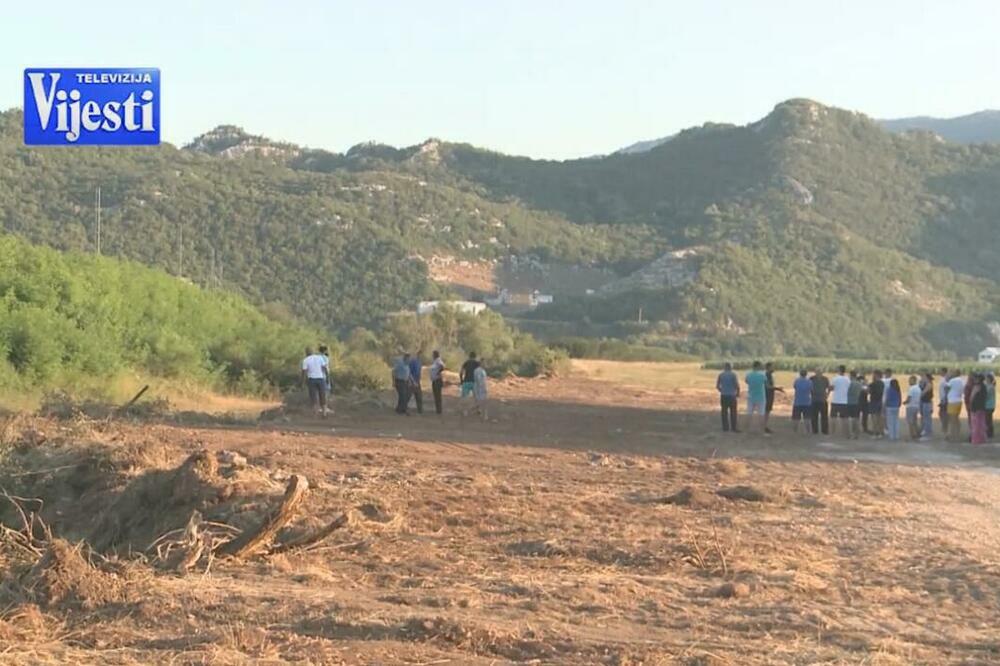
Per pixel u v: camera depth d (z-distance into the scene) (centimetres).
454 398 7325
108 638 1656
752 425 5938
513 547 2381
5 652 1567
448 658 1570
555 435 5109
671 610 1856
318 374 5450
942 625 1817
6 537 2488
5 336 5878
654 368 14762
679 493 3052
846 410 5294
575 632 1703
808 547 2430
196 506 2689
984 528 2764
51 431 3553
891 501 3206
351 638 1655
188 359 7281
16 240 7506
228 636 1631
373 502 2800
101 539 2734
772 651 1642
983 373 5119
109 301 7425
